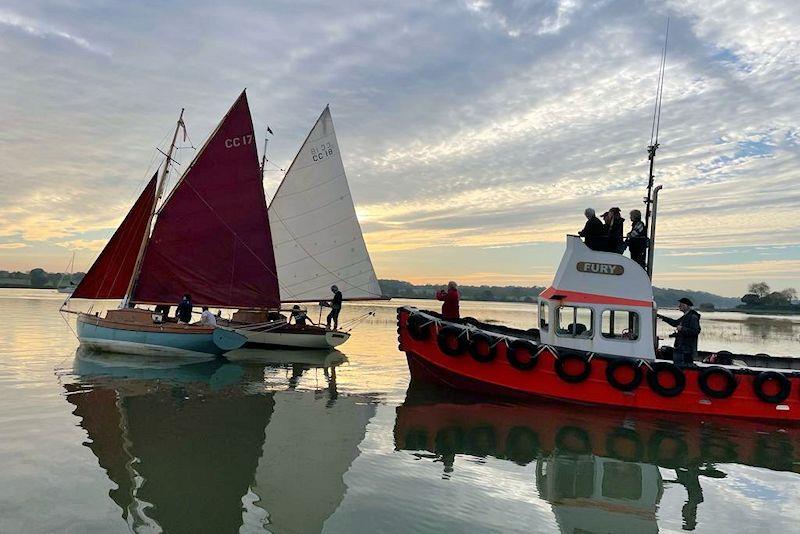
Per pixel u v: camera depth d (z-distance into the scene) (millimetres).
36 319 38000
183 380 16562
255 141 25891
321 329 25641
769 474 9992
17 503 7230
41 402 12844
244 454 9727
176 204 24750
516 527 7281
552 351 14578
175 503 7523
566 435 11953
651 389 14094
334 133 30750
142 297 24484
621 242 15078
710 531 7508
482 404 14523
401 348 16672
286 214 30672
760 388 13680
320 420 12328
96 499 7496
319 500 7855
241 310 26609
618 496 8633
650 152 15328
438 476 9062
